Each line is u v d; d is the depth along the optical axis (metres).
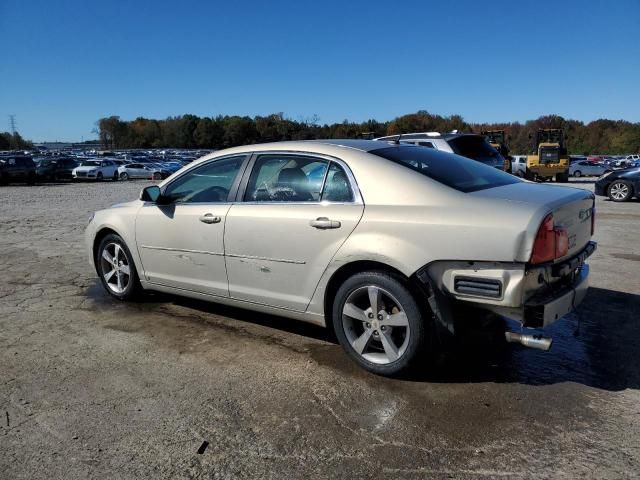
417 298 3.28
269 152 4.13
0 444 2.77
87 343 4.18
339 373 3.57
